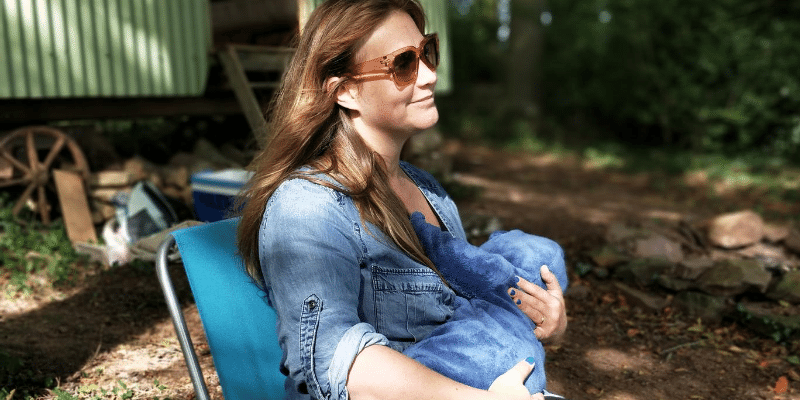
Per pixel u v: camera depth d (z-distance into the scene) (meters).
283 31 7.87
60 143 6.26
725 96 15.34
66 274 5.05
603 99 17.69
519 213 8.65
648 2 15.79
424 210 2.00
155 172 6.98
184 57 7.38
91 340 3.98
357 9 1.67
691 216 8.96
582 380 3.67
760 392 3.56
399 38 1.69
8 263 5.05
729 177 12.40
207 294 1.89
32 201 6.20
